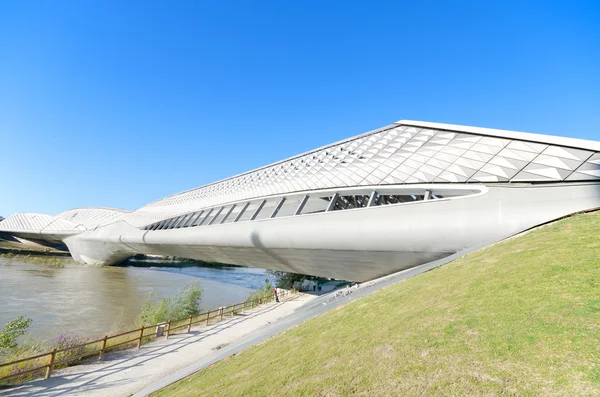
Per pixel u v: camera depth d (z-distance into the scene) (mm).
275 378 6035
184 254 40188
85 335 16906
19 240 85938
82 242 60969
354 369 5281
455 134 18281
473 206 13375
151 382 10398
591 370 3645
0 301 24203
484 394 3768
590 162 12219
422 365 4734
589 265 6348
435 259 14586
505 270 7648
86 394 9438
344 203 23938
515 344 4547
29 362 11398
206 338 16000
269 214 27062
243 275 64188
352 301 11453
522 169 13570
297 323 11406
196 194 46938
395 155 19828
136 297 29969
